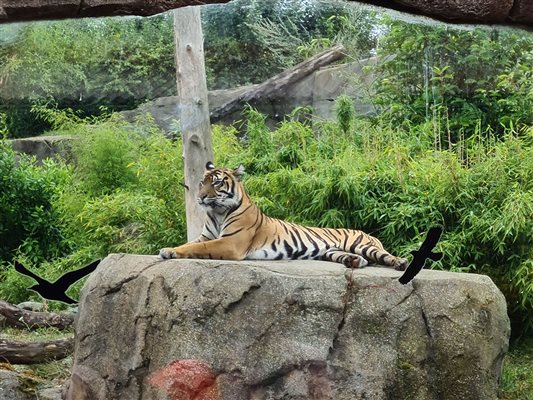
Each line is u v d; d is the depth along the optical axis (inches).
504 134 408.8
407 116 466.0
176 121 531.5
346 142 408.2
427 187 345.7
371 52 597.6
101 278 248.8
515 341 326.3
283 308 223.1
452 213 336.5
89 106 657.6
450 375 228.8
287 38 642.8
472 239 327.6
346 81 554.6
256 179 360.5
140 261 245.4
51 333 340.5
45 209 468.8
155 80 653.3
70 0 79.7
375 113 502.9
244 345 221.6
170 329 226.7
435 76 475.5
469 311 233.8
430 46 475.5
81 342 246.8
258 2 642.8
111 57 649.0
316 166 368.5
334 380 220.4
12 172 463.5
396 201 343.6
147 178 398.3
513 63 459.2
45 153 599.2
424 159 365.1
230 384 220.1
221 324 223.6
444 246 321.4
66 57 641.6
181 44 368.2
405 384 224.2
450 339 229.9
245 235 262.2
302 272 230.8
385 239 339.3
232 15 642.2
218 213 268.1
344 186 335.3
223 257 257.8
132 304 237.8
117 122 549.0
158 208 383.6
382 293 228.7
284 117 545.6
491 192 332.5
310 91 580.4
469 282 237.9
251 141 409.4
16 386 270.2
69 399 247.3
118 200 397.1
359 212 339.6
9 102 654.5
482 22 84.8
